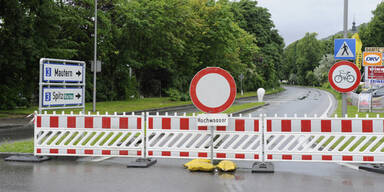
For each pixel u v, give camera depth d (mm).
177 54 38688
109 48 32125
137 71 40469
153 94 44562
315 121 7656
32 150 9211
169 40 34781
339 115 19953
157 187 6309
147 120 8164
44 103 10125
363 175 7219
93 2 28531
